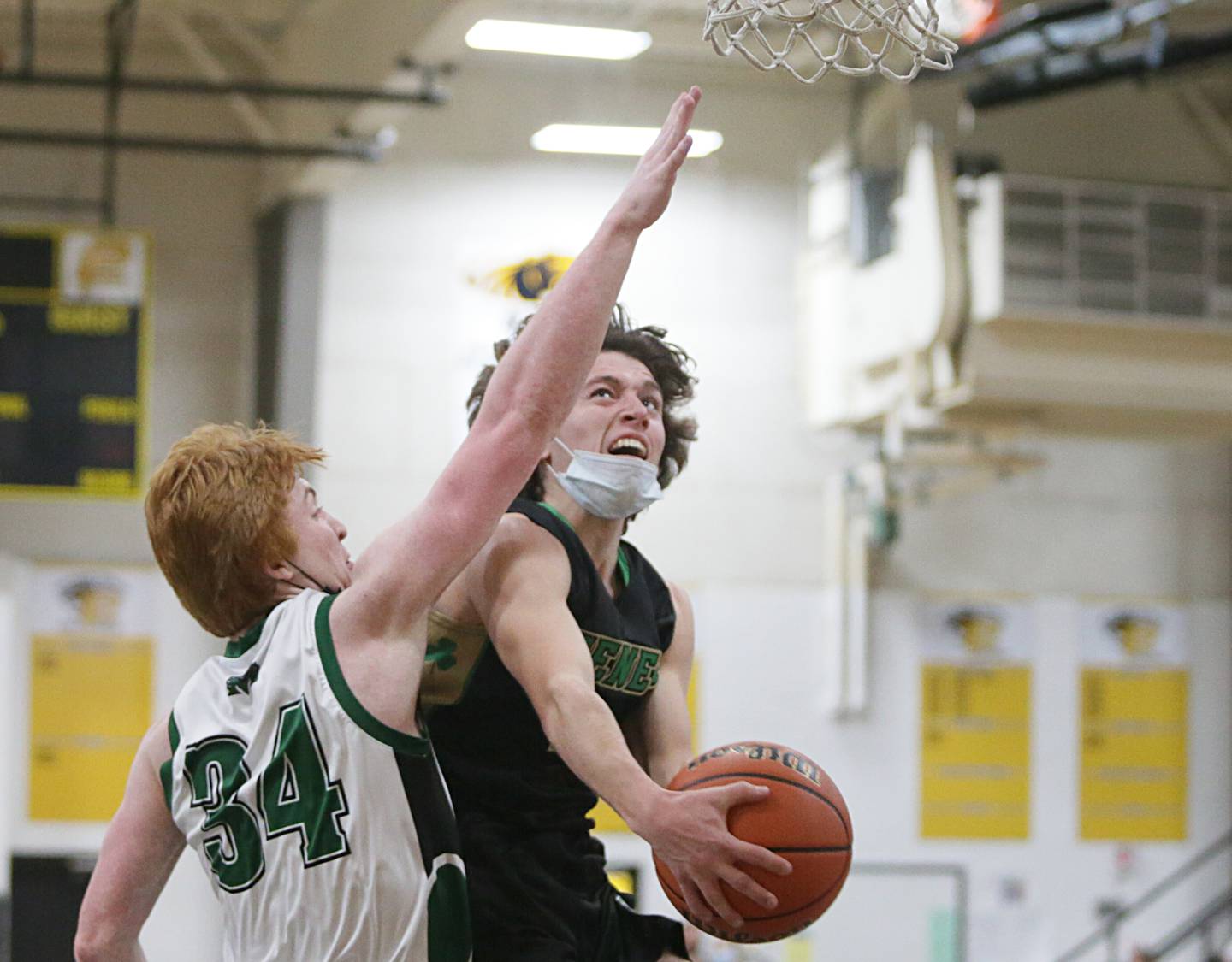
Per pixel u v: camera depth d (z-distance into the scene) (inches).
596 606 149.6
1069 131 636.7
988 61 490.6
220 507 142.9
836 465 625.3
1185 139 649.0
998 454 572.1
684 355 165.5
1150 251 528.1
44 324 539.2
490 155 604.1
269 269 583.8
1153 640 661.3
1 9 556.4
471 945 140.6
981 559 648.4
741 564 617.6
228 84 504.4
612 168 612.7
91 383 540.7
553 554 145.6
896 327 547.5
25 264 539.5
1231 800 663.1
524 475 138.9
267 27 577.9
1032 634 649.0
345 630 136.9
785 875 133.5
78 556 577.9
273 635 140.7
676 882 137.1
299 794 136.8
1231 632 669.9
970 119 621.0
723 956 585.3
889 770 629.6
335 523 150.9
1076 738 650.2
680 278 617.0
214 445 146.8
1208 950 627.8
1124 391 528.4
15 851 562.9
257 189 597.3
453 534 136.9
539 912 151.0
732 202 621.9
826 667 621.9
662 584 166.2
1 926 537.6
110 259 544.7
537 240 603.8
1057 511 658.2
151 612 581.0
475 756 152.8
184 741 144.5
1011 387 520.1
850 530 624.7
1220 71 606.2
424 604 137.9
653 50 603.8
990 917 633.0
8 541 573.0
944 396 535.5
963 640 641.6
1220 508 674.2
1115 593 659.4
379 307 593.0
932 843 631.2
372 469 588.1
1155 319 526.3
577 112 611.8
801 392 621.9
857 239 575.2
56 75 548.4
